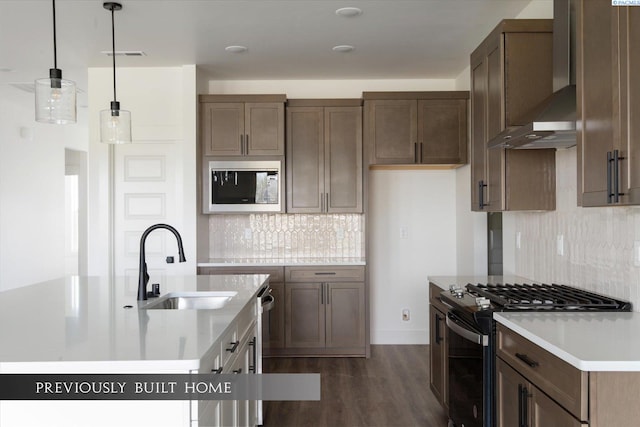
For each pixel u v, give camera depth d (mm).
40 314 2268
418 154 4949
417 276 5457
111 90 4867
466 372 2643
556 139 2623
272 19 3672
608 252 2568
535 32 3002
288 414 3475
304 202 5016
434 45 4277
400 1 3375
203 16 3602
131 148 4941
